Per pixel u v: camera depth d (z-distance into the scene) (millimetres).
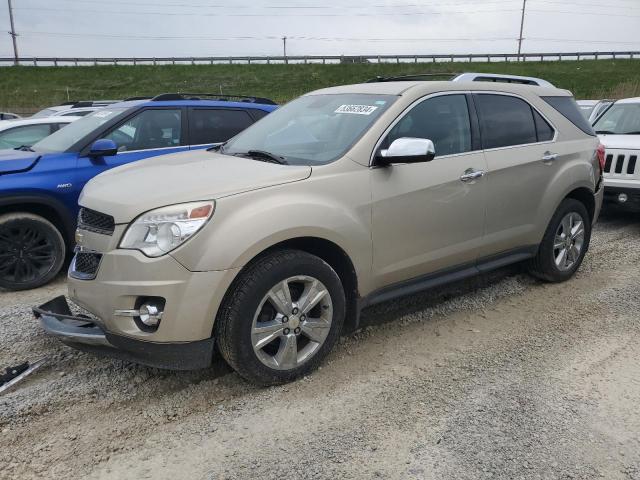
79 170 5574
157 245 3055
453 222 4219
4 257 5270
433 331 4371
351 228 3592
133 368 3752
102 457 2865
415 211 3949
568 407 3301
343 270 3744
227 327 3207
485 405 3314
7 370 3588
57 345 4074
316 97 4699
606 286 5395
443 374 3695
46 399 3377
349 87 4664
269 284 3273
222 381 3592
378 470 2756
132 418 3203
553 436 3025
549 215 5031
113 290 3107
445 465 2787
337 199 3561
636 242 7098
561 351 4023
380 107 4035
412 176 3936
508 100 4832
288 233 3301
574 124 5398
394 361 3877
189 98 7094
